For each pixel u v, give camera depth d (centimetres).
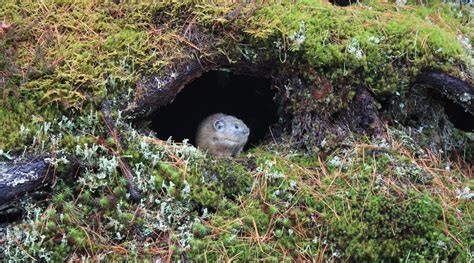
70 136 336
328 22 387
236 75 468
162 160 353
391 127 400
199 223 338
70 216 330
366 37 384
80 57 354
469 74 394
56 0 383
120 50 362
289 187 359
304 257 342
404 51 386
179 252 332
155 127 477
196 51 375
